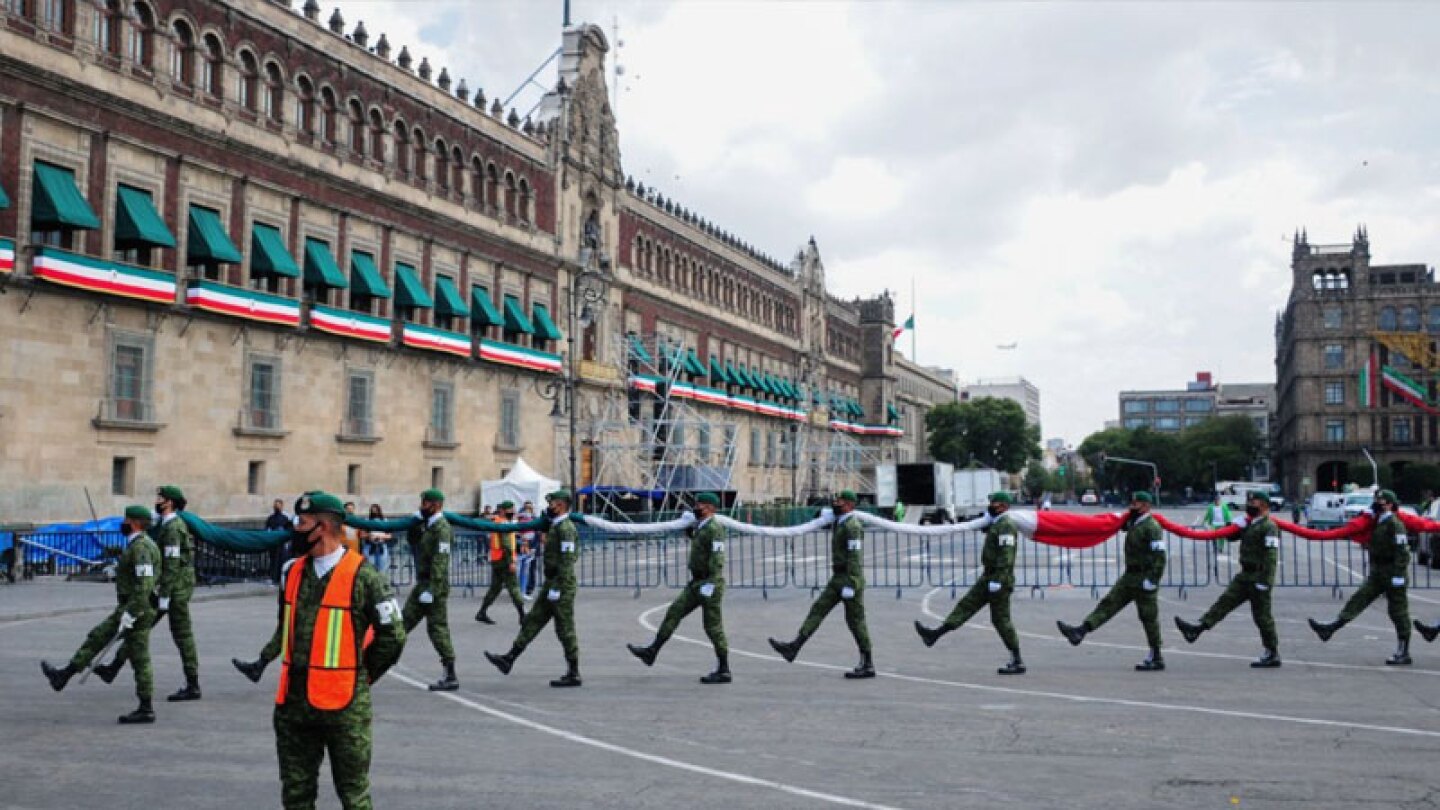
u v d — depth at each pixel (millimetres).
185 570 13750
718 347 84938
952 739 11695
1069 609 24641
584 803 9312
